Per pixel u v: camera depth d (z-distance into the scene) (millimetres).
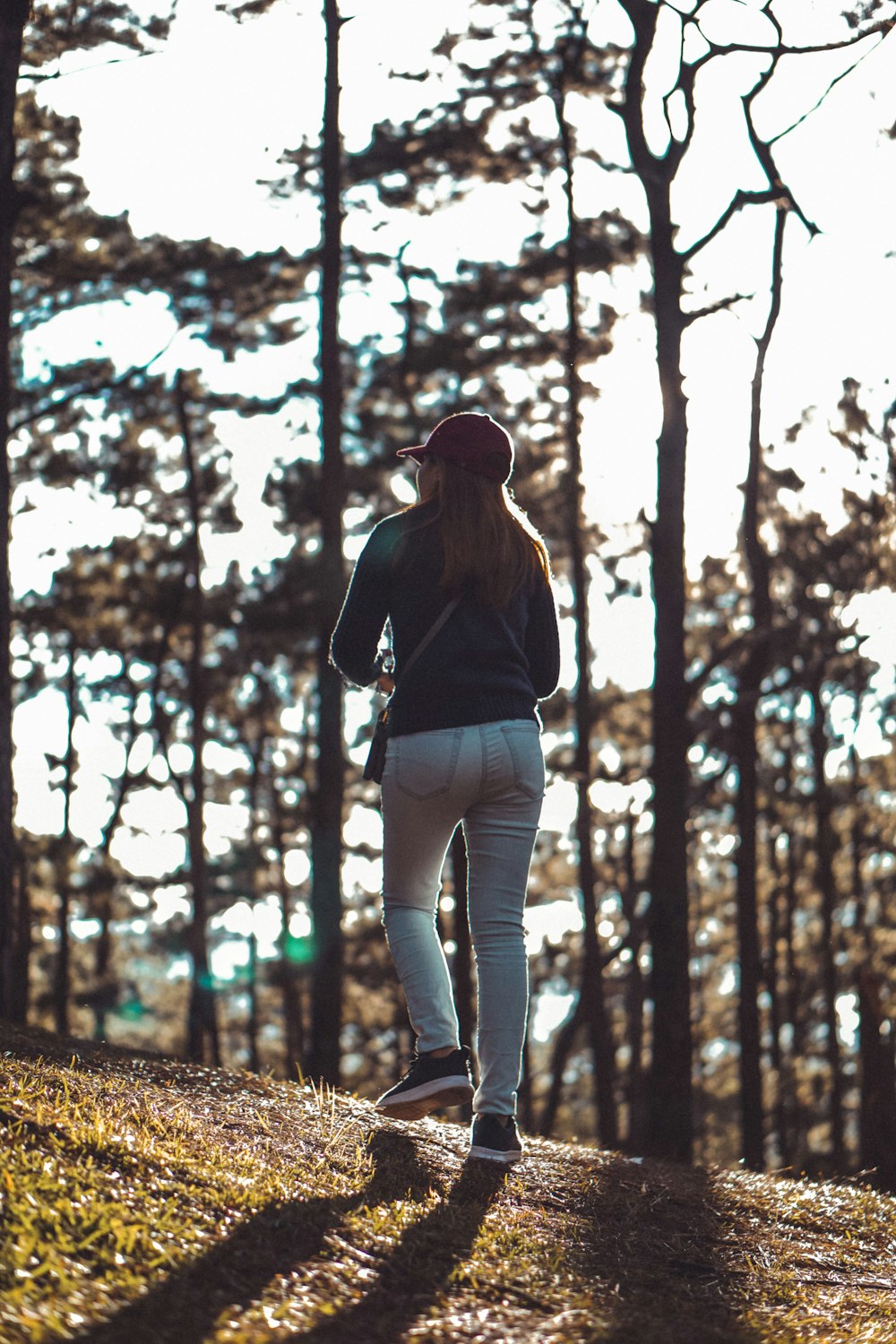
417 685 3449
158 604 28141
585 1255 3223
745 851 17562
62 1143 2910
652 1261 3371
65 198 18609
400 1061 33875
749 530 16141
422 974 3551
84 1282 2217
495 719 3453
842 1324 3076
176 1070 4402
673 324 13781
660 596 13594
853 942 28516
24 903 30000
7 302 10898
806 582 21375
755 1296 3244
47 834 32812
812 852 30828
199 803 28062
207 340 22391
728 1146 31188
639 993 28312
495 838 3543
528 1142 4566
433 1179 3555
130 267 20031
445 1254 2875
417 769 3426
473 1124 3635
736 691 16781
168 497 29406
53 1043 4660
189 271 20578
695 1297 3107
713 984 35625
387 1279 2656
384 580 3520
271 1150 3484
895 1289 3555
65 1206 2479
